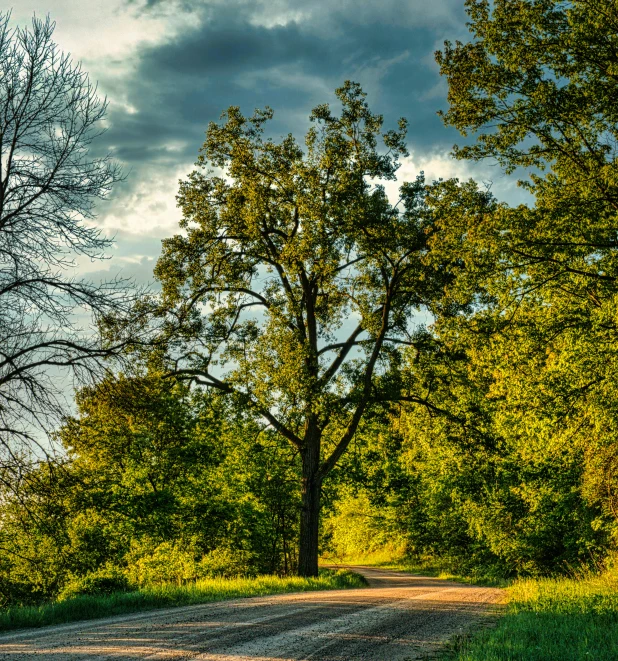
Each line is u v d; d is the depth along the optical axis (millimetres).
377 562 54156
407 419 27812
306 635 9766
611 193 18719
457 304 24266
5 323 13883
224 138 25828
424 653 8578
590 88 18109
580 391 19688
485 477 31859
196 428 27234
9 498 14086
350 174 23547
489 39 19047
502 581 29234
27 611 11938
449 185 24234
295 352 22953
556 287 21062
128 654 7992
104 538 25094
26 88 14312
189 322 24469
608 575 16172
